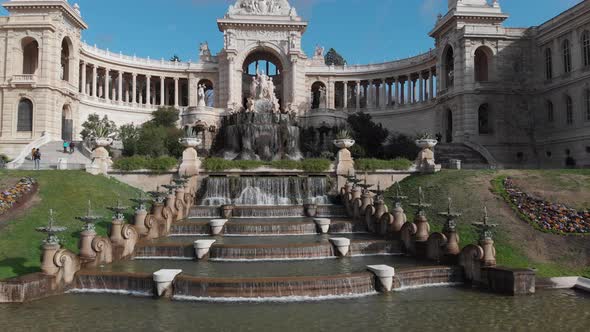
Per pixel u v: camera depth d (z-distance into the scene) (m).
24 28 57.78
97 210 25.62
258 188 33.97
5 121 57.22
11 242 19.00
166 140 51.34
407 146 57.03
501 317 13.20
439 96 68.56
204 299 14.66
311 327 12.21
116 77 82.88
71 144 49.28
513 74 62.50
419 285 16.75
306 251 19.67
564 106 57.91
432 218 25.12
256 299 14.61
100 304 14.24
